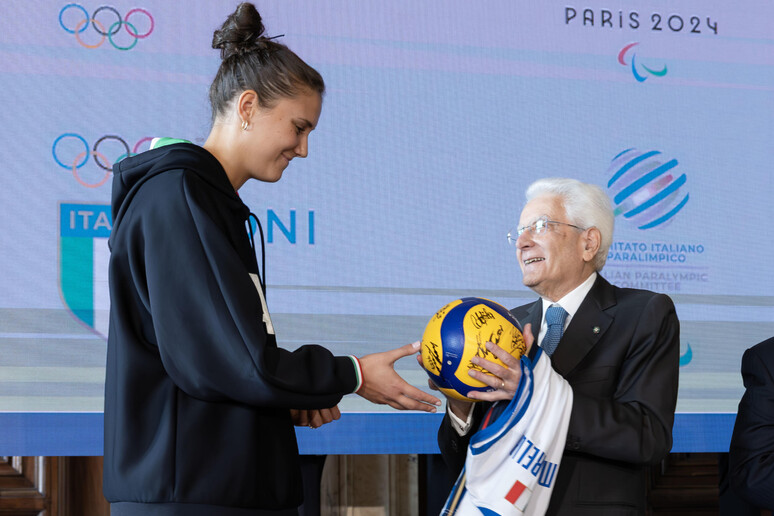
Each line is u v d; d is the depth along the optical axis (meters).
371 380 1.58
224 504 1.45
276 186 2.94
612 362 1.86
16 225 2.75
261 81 1.59
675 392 1.85
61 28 2.85
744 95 3.36
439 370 1.69
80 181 2.82
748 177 3.32
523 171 3.14
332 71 3.04
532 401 1.67
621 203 3.20
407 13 3.12
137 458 1.46
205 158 1.55
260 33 1.68
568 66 3.23
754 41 3.40
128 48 2.90
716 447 3.12
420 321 3.00
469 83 3.14
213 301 1.44
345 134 3.02
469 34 3.16
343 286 2.95
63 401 2.72
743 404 2.43
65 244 2.78
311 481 2.93
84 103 2.85
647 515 3.60
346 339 2.94
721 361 3.18
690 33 3.35
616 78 3.26
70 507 3.22
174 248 1.46
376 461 3.56
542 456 1.67
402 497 3.55
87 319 2.77
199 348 1.43
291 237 2.93
